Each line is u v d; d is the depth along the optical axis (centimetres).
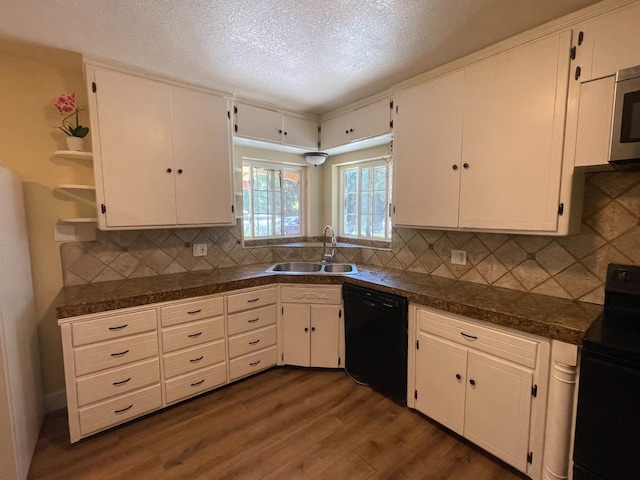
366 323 228
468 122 192
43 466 164
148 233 247
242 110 266
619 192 160
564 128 154
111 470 162
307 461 168
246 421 200
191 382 216
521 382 149
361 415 205
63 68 209
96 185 201
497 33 169
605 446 120
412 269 264
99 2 141
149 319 197
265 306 251
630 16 133
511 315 150
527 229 169
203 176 244
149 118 217
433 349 188
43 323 209
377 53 192
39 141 205
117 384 188
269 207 345
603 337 123
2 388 140
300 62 203
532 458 148
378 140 277
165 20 157
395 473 160
